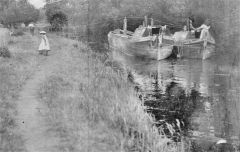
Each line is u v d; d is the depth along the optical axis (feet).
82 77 47.34
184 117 32.50
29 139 25.73
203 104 33.35
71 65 56.70
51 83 43.42
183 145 26.94
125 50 63.82
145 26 63.62
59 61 62.54
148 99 39.04
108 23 73.72
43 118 30.35
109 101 35.42
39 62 61.31
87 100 35.14
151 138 27.25
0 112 30.32
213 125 29.32
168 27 57.52
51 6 106.32
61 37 95.09
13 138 25.35
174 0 56.59
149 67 52.47
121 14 71.26
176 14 55.06
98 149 24.58
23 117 30.48
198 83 38.70
